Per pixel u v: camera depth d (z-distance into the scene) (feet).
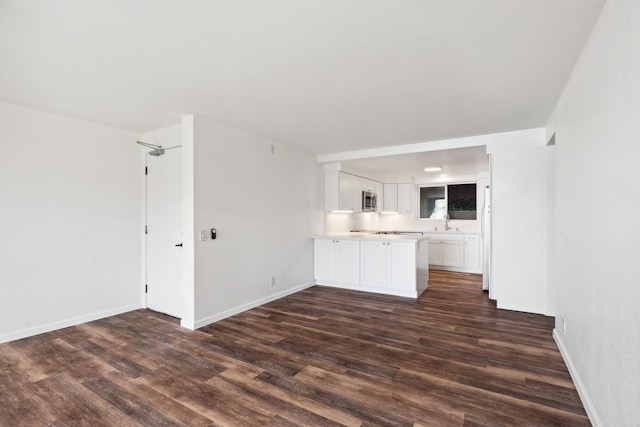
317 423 6.08
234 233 12.64
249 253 13.41
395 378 7.72
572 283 7.60
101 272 12.14
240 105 10.05
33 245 10.35
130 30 5.90
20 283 10.08
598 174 5.65
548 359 8.66
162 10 5.29
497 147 13.37
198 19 5.57
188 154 11.04
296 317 12.34
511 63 7.27
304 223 17.20
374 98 9.45
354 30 5.96
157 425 6.03
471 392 7.09
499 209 13.34
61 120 11.00
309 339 10.15
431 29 5.93
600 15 5.47
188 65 7.33
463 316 12.44
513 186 13.09
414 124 12.12
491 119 11.48
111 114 10.90
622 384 4.57
